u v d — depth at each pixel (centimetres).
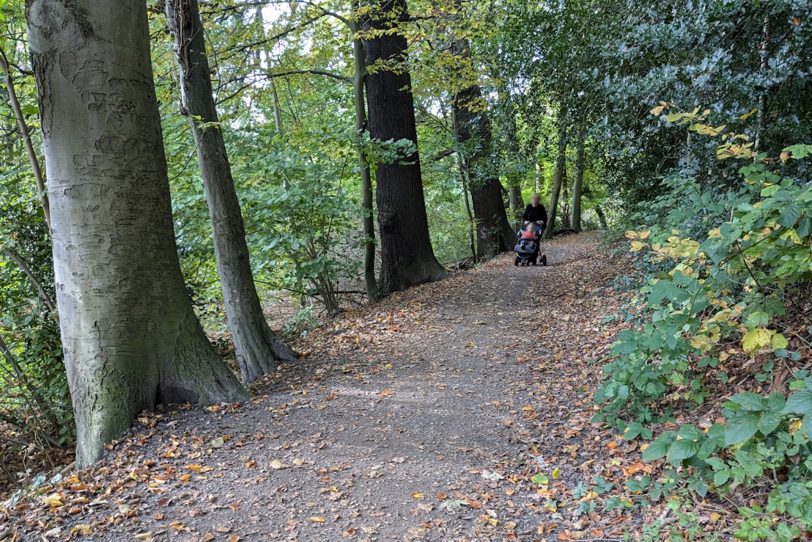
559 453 423
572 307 882
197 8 697
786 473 305
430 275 1277
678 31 509
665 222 654
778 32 496
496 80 970
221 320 1221
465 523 341
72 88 475
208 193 729
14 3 670
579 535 314
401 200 1256
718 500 313
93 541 329
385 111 1217
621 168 925
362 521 347
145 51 512
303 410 536
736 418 281
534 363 658
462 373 647
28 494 430
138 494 384
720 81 473
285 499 375
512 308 954
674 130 657
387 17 1103
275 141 1019
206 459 436
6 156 770
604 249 1262
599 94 724
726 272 368
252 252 1037
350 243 1170
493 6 950
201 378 546
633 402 441
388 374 657
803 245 328
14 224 766
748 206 329
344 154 1041
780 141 519
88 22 471
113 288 497
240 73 1123
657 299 369
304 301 1335
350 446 457
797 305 429
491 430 482
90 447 474
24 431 778
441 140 1884
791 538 252
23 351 798
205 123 680
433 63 1173
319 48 1367
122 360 500
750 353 419
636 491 340
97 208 489
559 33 800
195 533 336
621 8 673
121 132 495
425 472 409
